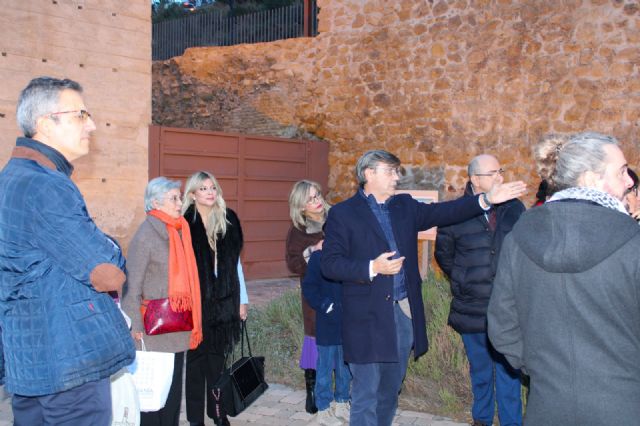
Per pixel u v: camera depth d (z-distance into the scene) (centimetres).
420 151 1023
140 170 851
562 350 198
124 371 300
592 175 212
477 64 963
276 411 463
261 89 1202
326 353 425
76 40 792
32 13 758
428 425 429
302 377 530
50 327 230
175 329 360
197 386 409
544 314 204
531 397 209
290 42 1170
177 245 373
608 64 851
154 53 1619
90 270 229
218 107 1255
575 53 877
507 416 383
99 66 812
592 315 194
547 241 202
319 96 1139
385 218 354
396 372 347
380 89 1068
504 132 939
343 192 1120
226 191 1016
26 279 231
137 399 302
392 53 1053
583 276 195
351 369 348
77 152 253
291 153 1094
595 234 193
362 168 355
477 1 962
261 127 1204
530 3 913
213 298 405
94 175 810
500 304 225
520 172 924
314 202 449
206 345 406
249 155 1040
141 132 851
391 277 337
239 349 577
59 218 229
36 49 761
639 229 195
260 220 1061
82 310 234
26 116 245
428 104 1014
